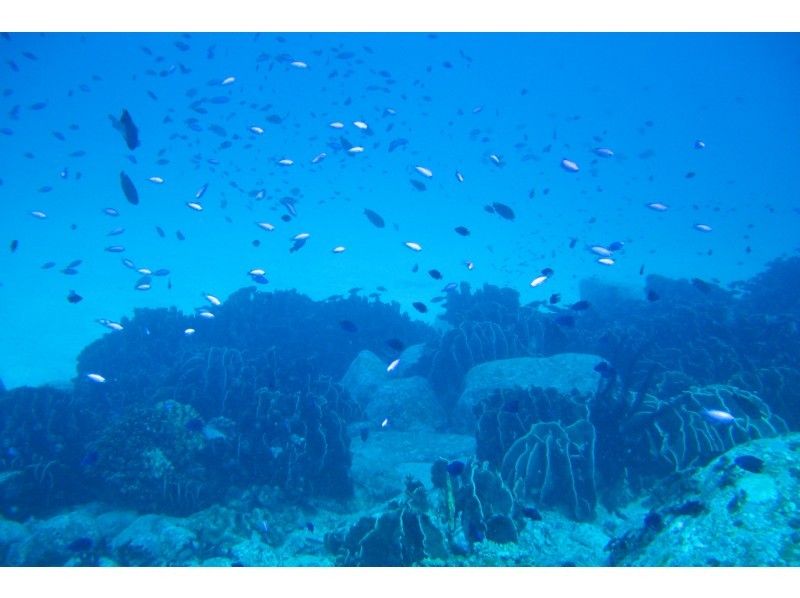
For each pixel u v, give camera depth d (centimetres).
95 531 634
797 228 4531
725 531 350
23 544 603
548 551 504
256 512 667
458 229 983
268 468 736
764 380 927
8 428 818
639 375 956
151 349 1361
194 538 611
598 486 666
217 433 761
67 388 1244
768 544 328
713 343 1142
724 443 686
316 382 1054
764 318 1275
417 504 518
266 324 1436
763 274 1845
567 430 692
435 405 1134
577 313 1382
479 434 771
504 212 929
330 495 747
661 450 664
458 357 1209
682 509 399
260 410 795
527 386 1013
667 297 1659
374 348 1460
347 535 542
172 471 706
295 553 605
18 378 1427
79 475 759
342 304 1553
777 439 414
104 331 1842
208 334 1411
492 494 543
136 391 1128
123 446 734
